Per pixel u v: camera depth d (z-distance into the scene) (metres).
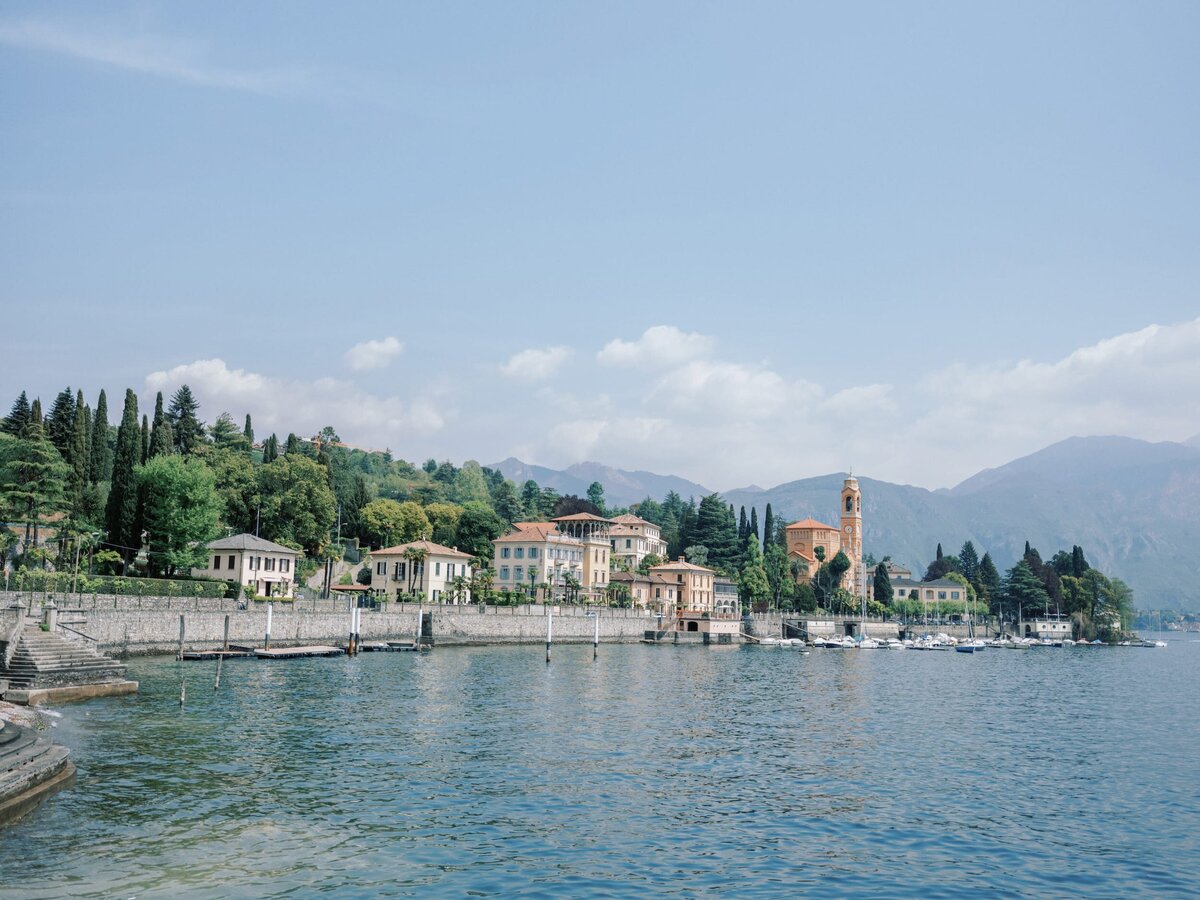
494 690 88.88
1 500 116.19
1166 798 50.56
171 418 187.75
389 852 36.81
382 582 176.75
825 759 59.81
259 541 144.62
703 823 43.25
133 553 131.12
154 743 54.38
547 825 41.72
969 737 71.25
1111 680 136.75
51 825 37.81
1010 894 35.00
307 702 73.94
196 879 32.78
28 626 73.69
